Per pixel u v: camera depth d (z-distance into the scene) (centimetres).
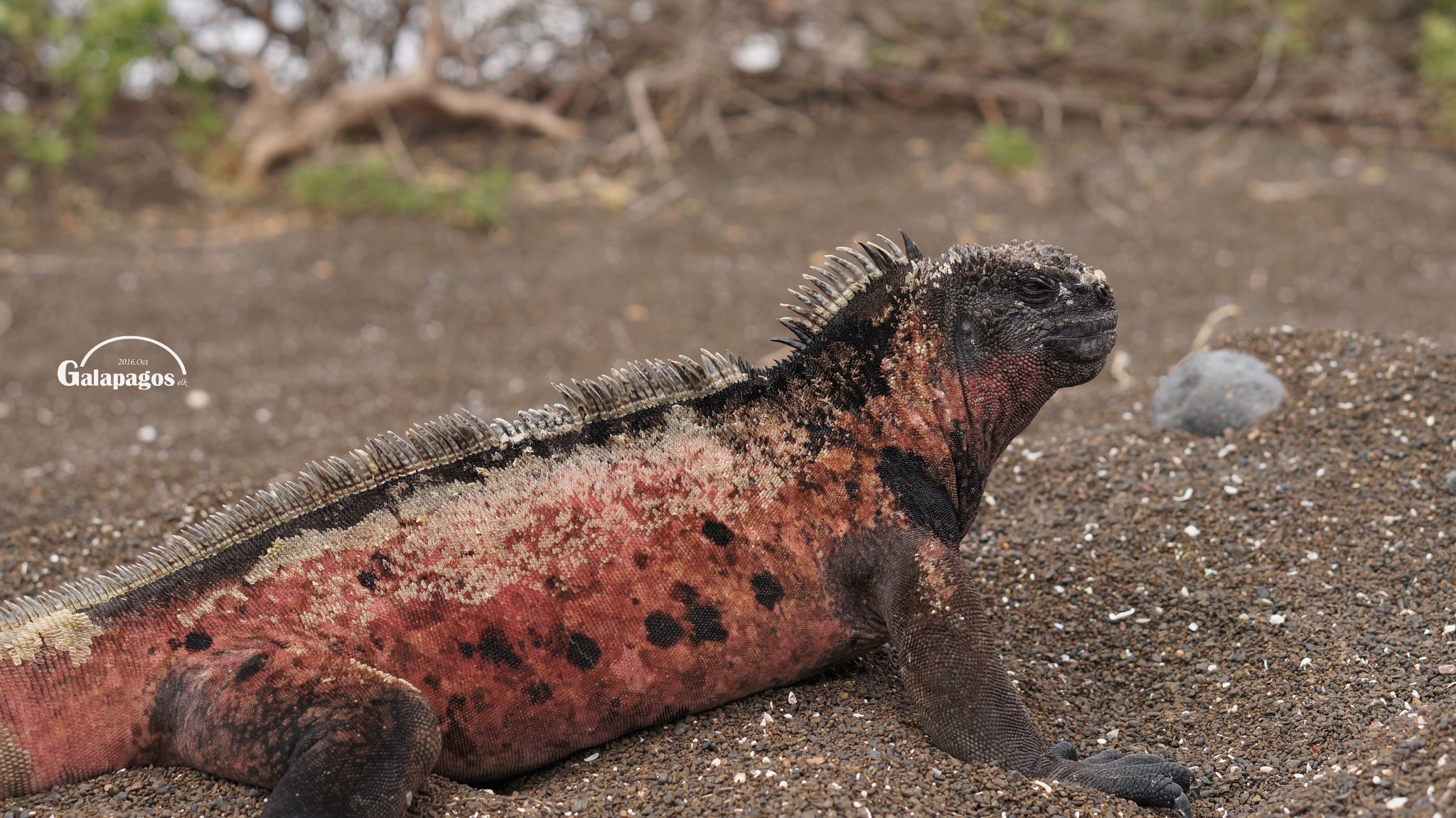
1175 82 1742
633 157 1662
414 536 459
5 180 1545
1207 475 704
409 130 1734
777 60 1798
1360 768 445
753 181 1582
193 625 451
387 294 1284
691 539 475
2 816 431
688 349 1138
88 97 1535
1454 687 508
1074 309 486
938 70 1786
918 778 457
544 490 469
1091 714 546
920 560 479
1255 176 1520
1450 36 1608
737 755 472
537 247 1415
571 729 473
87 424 980
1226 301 1180
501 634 457
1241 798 475
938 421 496
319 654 440
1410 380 733
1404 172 1512
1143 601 615
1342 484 673
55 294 1259
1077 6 1788
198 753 438
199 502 730
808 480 488
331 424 966
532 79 1789
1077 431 809
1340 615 580
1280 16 1722
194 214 1527
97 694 445
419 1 1741
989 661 470
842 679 533
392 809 412
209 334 1185
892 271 500
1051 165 1596
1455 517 634
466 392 1048
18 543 696
